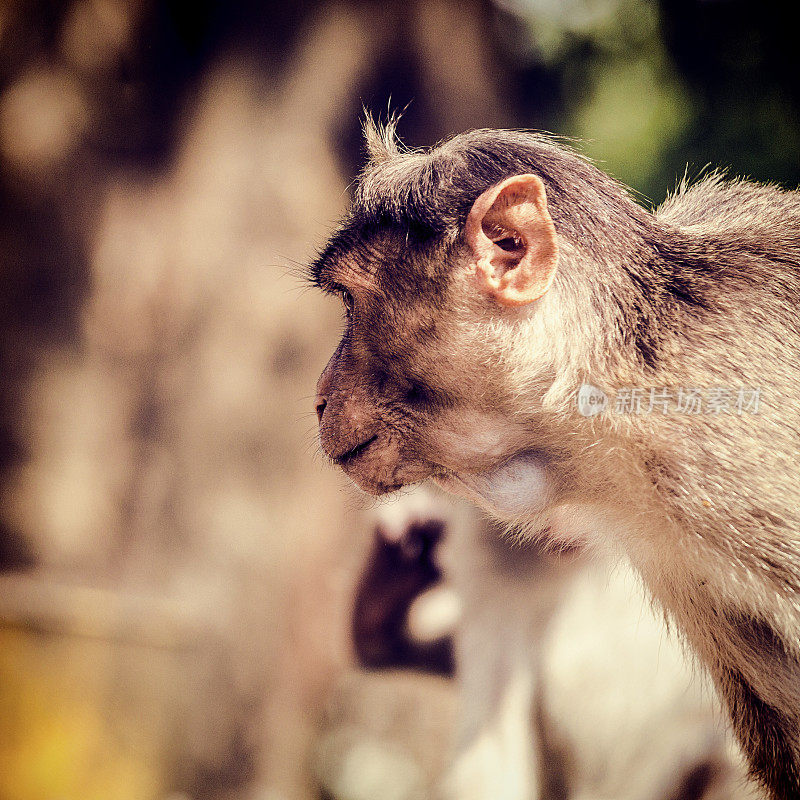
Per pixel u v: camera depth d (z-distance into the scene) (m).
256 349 2.20
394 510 1.70
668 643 1.67
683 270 1.47
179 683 2.09
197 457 2.18
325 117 2.28
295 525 2.11
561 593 1.69
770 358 1.45
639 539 1.48
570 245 1.47
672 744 1.66
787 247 1.48
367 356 1.49
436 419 1.48
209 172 2.25
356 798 2.20
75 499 2.23
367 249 1.48
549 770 1.70
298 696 2.12
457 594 1.70
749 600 1.45
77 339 2.28
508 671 1.70
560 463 1.48
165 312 2.25
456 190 1.47
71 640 2.07
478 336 1.47
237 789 2.11
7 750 2.02
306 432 2.12
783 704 1.47
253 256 2.22
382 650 1.71
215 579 2.13
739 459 1.45
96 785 2.04
